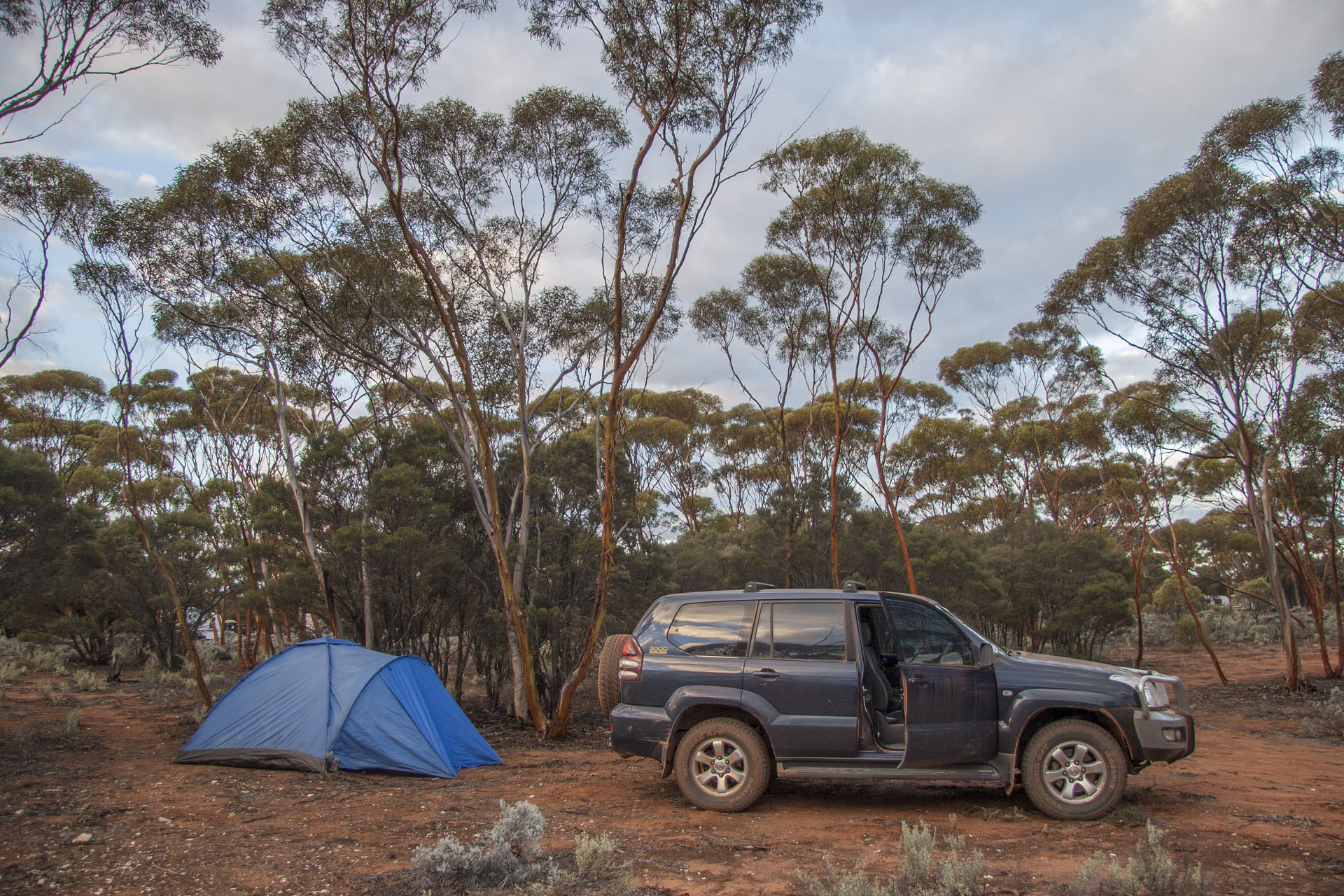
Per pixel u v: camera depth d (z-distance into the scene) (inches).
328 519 565.6
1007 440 1603.1
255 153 514.9
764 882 191.3
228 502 992.2
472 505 609.0
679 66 458.0
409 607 570.3
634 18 459.5
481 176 554.9
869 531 932.6
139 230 523.2
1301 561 911.7
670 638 288.4
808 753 266.1
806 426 1255.5
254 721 344.5
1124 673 267.4
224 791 287.9
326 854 209.9
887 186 706.8
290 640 994.1
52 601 992.2
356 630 570.6
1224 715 599.5
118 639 1157.7
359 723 336.2
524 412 561.0
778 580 894.4
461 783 319.3
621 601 621.6
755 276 828.0
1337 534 885.2
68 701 601.6
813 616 279.9
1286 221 624.4
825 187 717.9
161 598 915.4
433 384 759.1
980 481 1657.2
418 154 532.1
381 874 192.2
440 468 602.9
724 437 1606.8
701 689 275.6
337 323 592.7
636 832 238.1
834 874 176.4
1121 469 1504.7
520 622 498.9
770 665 273.9
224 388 1002.7
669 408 1627.7
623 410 657.0
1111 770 252.8
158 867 198.1
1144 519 881.5
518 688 528.4
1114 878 175.6
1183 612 1573.6
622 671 287.9
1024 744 264.5
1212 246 680.4
